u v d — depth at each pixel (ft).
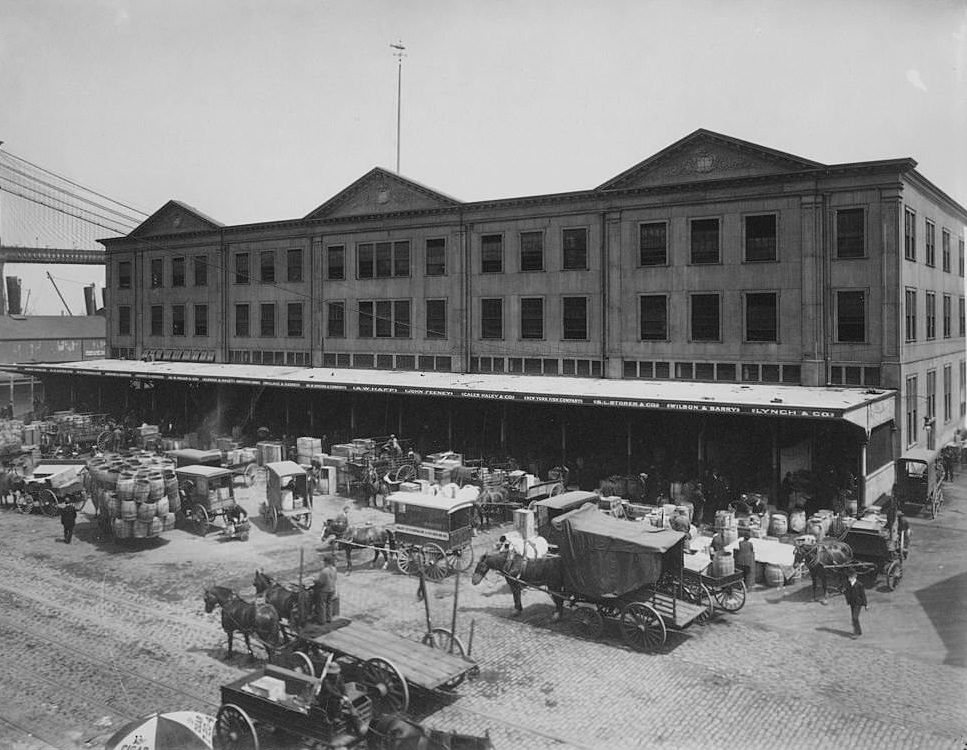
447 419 134.21
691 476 104.88
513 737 44.21
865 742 43.24
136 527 83.15
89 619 63.67
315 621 53.01
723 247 112.68
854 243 104.68
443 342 139.64
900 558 70.38
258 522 96.43
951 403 133.69
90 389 192.03
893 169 101.40
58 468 109.29
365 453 113.60
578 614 59.52
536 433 123.95
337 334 153.48
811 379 106.73
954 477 118.62
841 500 88.17
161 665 54.75
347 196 150.82
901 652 55.36
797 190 107.04
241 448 132.98
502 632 59.88
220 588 56.70
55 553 83.35
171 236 178.40
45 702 49.60
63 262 212.64
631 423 107.04
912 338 109.81
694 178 114.73
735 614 63.16
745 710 47.16
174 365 170.19
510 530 90.43
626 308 120.78
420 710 47.26
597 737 44.19
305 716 40.78
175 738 41.14
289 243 159.63
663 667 53.31
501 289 133.08
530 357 130.41
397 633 59.36
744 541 70.03
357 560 79.41
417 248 142.31
